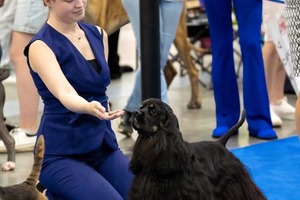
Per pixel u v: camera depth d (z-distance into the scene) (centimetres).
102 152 376
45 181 362
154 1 429
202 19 987
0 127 526
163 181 309
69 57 348
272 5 646
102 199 349
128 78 1062
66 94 331
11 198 318
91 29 373
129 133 618
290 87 852
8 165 524
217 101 623
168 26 575
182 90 942
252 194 357
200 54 1038
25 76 588
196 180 315
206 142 351
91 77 353
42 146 333
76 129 355
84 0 352
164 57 577
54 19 352
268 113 616
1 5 567
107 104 370
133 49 1294
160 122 302
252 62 602
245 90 615
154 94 443
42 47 343
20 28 571
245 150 568
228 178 344
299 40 398
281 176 492
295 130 649
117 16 615
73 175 353
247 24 594
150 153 302
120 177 368
